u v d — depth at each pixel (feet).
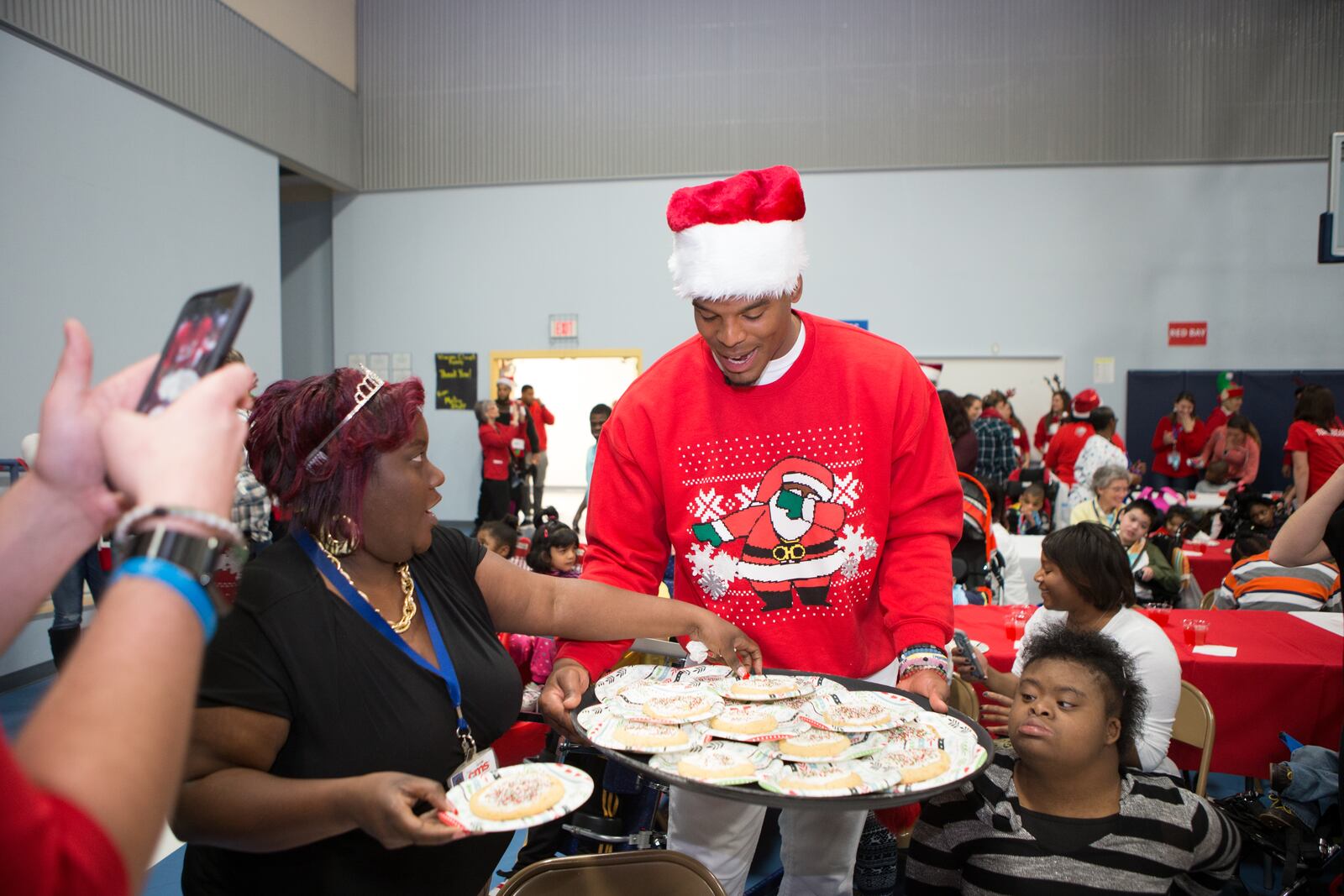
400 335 32.04
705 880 4.08
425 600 3.77
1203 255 28.66
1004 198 29.19
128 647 1.49
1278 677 8.25
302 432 3.34
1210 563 15.10
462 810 3.03
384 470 3.38
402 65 31.42
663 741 3.82
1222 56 28.19
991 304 29.40
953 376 29.66
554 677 4.47
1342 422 17.15
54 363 17.98
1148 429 28.89
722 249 4.34
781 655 5.11
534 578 4.33
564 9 30.60
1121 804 4.48
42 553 1.82
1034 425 29.43
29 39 17.40
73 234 18.49
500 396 29.14
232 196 24.26
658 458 5.14
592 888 4.17
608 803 6.86
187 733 1.54
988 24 28.89
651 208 30.71
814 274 29.99
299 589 3.35
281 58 26.63
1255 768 8.38
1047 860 4.41
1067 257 29.09
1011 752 4.81
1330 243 16.07
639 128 30.50
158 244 21.16
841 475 4.92
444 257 31.68
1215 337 28.76
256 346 25.32
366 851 3.39
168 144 21.56
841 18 29.40
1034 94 28.84
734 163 30.12
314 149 28.63
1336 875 7.13
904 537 5.08
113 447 1.64
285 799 2.86
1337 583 11.18
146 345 20.72
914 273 29.60
